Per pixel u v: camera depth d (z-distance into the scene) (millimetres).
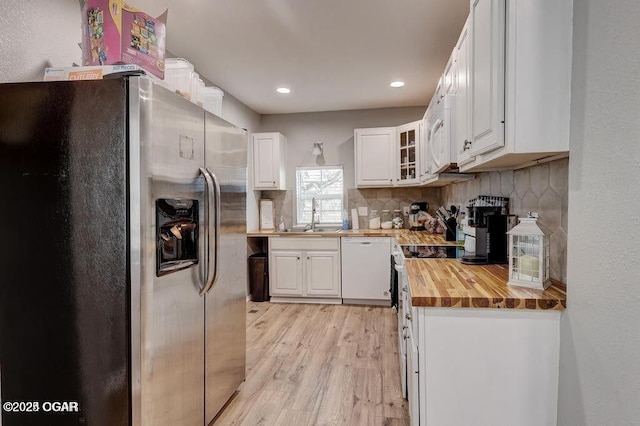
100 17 1517
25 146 1356
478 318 1322
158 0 2096
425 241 3045
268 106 4457
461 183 3352
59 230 1350
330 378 2445
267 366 2629
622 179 904
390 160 4352
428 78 3488
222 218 1994
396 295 3004
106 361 1346
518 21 1225
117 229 1326
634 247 858
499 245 2010
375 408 2092
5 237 1370
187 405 1650
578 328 1139
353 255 4090
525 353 1300
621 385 911
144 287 1347
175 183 1521
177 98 1541
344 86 3711
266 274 4336
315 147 4691
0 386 1392
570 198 1193
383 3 2168
